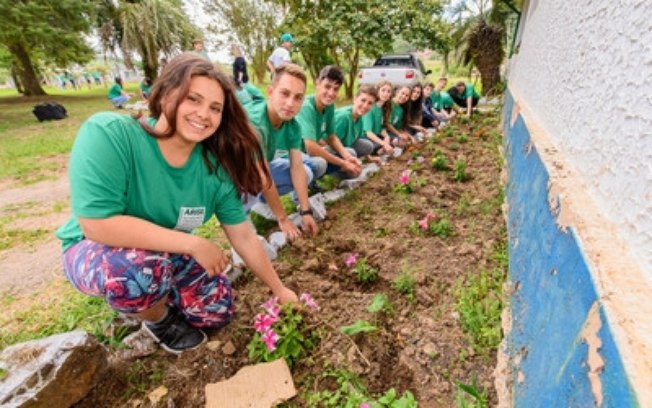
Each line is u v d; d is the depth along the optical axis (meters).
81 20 15.66
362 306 1.82
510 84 5.96
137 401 1.43
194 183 1.49
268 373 1.45
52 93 22.05
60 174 5.09
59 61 16.47
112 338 1.67
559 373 0.82
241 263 2.19
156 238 1.35
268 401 1.36
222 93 1.33
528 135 2.11
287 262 2.23
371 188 3.44
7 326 1.97
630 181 0.83
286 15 11.36
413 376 1.46
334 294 1.93
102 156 1.25
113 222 1.29
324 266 2.21
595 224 0.91
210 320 1.67
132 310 1.44
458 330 1.67
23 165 5.51
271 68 8.05
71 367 1.35
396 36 10.03
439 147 4.91
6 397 1.20
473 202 2.99
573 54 1.54
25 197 4.20
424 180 3.49
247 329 1.73
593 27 1.28
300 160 2.74
